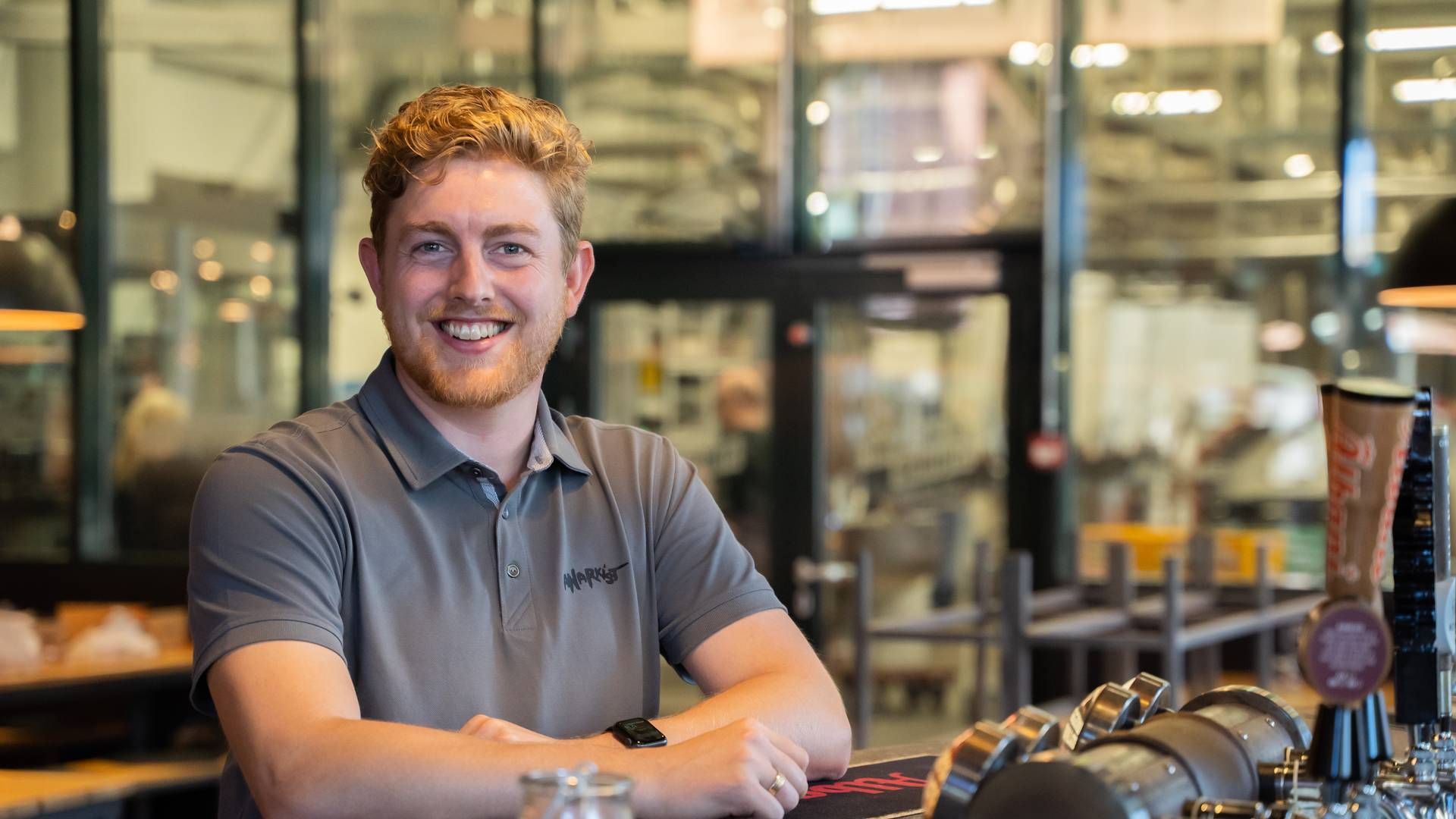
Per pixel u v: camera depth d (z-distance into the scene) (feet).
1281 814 3.15
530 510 5.02
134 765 13.52
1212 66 18.85
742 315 20.08
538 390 5.11
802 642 5.33
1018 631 12.80
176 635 15.08
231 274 21.39
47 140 21.63
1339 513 2.92
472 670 4.74
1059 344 19.34
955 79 19.84
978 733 3.08
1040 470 19.15
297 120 21.25
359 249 5.14
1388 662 2.92
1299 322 18.48
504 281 4.81
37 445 21.34
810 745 4.81
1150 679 3.74
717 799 4.08
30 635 13.32
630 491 5.29
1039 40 19.54
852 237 20.11
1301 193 18.48
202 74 21.48
